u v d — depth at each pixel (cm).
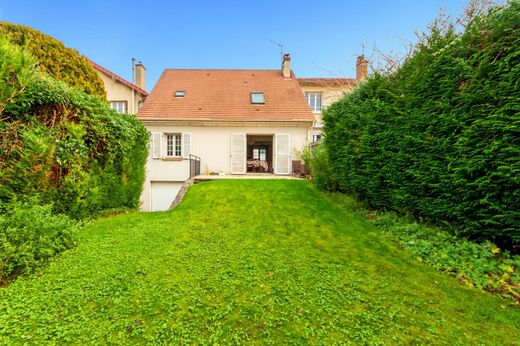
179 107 1230
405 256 327
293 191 690
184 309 223
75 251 327
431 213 373
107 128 505
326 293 247
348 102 593
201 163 1198
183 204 619
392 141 439
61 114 428
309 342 188
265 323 207
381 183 483
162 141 1190
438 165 345
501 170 270
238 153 1207
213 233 416
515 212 268
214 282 265
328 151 676
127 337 190
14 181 351
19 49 372
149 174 1170
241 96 1312
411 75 403
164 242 370
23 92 371
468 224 321
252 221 476
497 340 188
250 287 258
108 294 239
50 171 401
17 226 290
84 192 446
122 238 380
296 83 1425
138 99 1505
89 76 693
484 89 282
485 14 316
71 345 181
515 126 252
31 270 273
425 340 188
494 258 287
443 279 270
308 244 372
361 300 236
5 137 355
